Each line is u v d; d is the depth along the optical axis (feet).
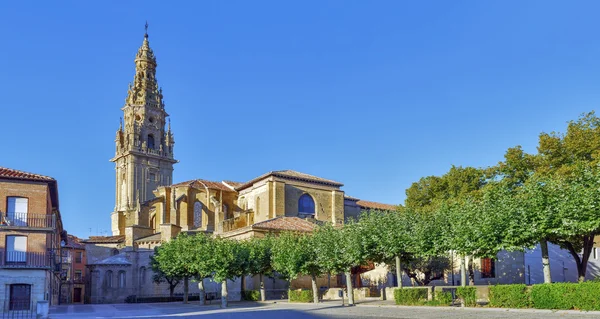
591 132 146.82
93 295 248.73
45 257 153.99
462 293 119.14
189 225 277.64
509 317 89.15
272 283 212.43
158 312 142.82
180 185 282.36
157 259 210.38
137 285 253.44
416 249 138.51
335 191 268.00
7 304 147.43
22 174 161.07
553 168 148.87
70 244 341.62
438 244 137.39
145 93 409.69
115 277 250.16
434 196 213.05
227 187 292.20
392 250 140.87
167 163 408.26
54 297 218.79
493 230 120.57
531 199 118.42
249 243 185.06
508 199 124.77
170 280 231.50
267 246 181.78
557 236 120.67
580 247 148.87
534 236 116.16
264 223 223.92
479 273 188.14
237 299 217.15
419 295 131.13
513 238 118.11
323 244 155.43
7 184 155.84
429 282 201.77
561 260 189.16
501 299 110.22
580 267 133.28
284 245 168.76
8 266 148.56
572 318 84.28
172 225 256.52
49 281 170.60
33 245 153.38
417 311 112.98
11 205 155.84
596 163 123.95
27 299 149.89
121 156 393.91
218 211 271.08
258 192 264.31
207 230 270.46
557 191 115.85
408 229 144.56
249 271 175.22
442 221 142.31
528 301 105.40
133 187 385.09
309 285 216.54
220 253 168.96
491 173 188.96
